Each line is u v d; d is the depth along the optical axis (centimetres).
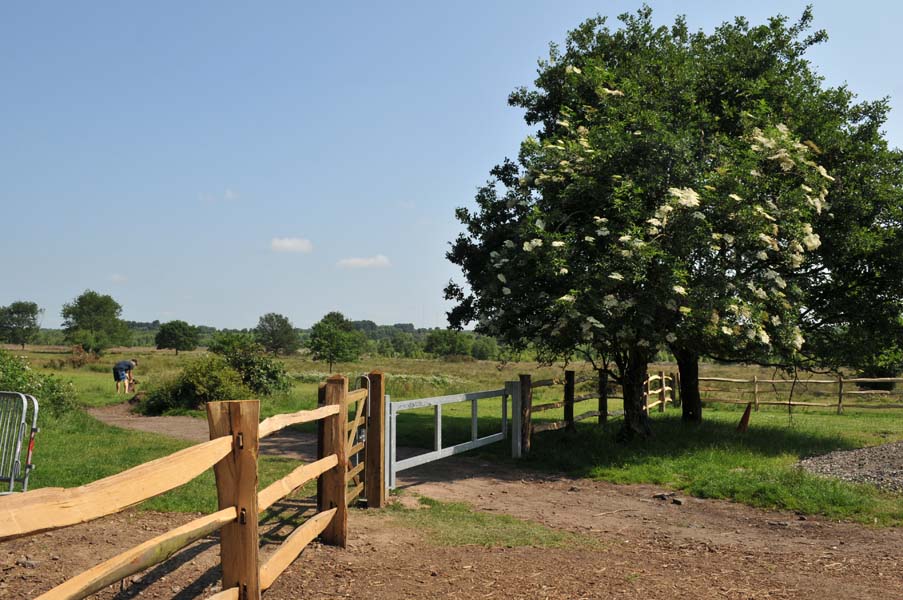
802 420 1845
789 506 827
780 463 1107
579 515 797
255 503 360
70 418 1426
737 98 1352
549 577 528
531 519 764
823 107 1398
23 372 1480
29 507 197
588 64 1360
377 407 759
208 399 1892
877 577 554
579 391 2412
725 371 4806
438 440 941
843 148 1338
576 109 1436
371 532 639
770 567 582
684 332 1098
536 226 1095
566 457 1138
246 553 354
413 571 523
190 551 532
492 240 1430
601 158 1120
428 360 8250
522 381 1202
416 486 927
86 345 7131
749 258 1114
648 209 1097
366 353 9262
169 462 284
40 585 448
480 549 608
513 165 1655
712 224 1097
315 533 516
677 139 1103
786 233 1139
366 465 761
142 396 2091
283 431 1494
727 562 599
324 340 5209
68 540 559
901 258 1267
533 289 1164
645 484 988
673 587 513
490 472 1071
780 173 1183
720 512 821
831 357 1402
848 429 1620
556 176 1146
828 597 498
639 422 1280
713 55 1404
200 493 747
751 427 1586
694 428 1497
